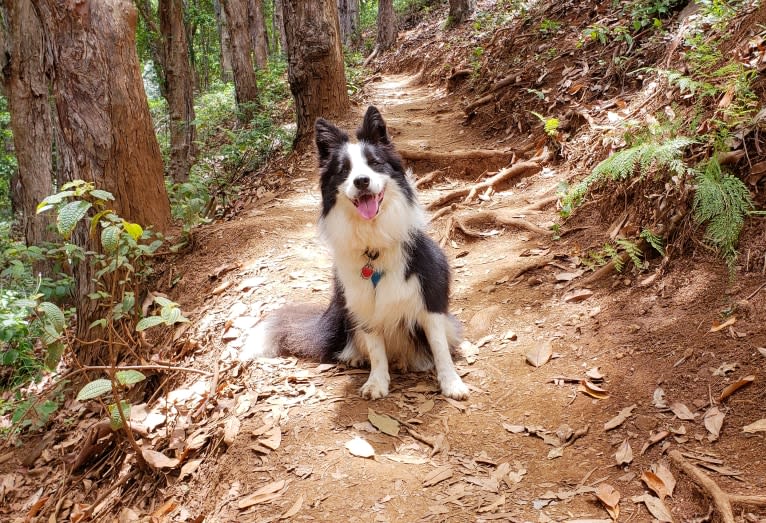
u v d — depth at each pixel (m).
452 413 1.31
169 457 1.42
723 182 1.49
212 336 1.85
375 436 1.25
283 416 1.34
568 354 1.43
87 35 2.02
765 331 1.23
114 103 2.09
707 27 2.23
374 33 10.95
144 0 5.89
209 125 6.39
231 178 3.92
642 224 1.74
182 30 4.71
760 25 1.82
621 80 2.63
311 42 3.74
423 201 2.66
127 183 2.17
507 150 2.85
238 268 2.18
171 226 2.40
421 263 1.42
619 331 1.44
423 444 1.22
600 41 3.02
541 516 0.99
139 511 1.32
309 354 1.61
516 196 2.47
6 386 2.24
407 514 1.03
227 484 1.20
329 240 1.45
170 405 1.61
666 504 0.97
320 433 1.27
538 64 3.31
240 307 1.93
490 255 2.08
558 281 1.76
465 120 3.47
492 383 1.40
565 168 2.46
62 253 2.33
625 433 1.14
